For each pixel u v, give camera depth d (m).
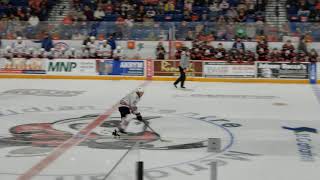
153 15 30.34
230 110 16.94
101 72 25.92
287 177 9.31
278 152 11.20
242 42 25.84
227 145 11.82
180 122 14.67
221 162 10.29
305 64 24.97
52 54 26.14
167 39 26.56
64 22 26.89
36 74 26.12
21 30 26.81
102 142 11.68
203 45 25.97
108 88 22.44
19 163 9.88
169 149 11.27
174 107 17.39
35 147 11.20
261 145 11.88
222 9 29.80
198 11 30.16
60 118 15.04
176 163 10.16
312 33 25.88
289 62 25.05
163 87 22.97
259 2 29.94
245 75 25.28
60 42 26.80
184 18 29.86
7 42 26.67
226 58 25.56
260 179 9.18
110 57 26.12
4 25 26.86
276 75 25.17
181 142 11.98
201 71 25.53
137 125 14.10
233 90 22.25
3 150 10.91
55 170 9.43
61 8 30.83
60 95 20.11
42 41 26.62
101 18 29.88
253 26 26.25
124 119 12.80
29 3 31.16
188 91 21.72
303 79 25.00
